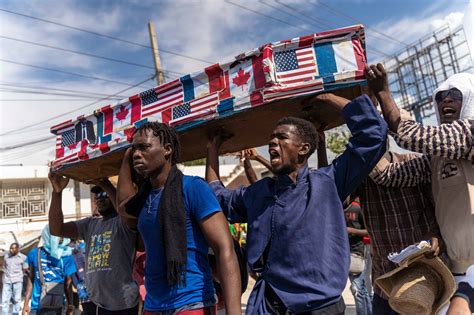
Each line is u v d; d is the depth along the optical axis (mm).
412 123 2611
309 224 2385
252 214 2594
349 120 2525
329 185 2480
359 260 5320
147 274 2561
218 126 3068
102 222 3959
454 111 2748
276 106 2771
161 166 2631
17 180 19500
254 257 2490
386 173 3062
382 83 2613
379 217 3178
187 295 2402
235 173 18500
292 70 2682
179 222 2428
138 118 3268
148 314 2518
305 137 2570
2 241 17969
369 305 5406
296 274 2342
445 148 2508
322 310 2283
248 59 2795
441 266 2572
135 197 2736
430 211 3066
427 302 2559
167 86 3129
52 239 6320
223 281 2348
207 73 2955
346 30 2641
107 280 3658
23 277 11078
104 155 3365
